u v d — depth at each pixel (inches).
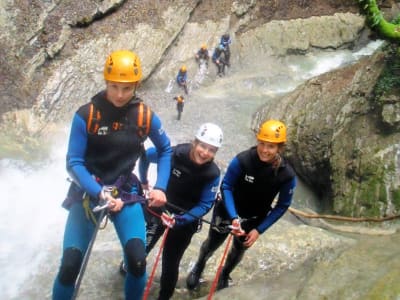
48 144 419.5
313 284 163.9
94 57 499.5
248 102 538.3
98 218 127.1
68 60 484.4
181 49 571.8
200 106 522.3
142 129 126.8
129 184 131.1
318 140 403.2
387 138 352.2
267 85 575.8
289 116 444.5
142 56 529.7
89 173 126.3
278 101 479.8
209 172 156.6
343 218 250.8
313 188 415.8
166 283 174.6
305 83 465.7
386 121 351.9
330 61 632.4
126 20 537.3
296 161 422.3
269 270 217.0
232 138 468.1
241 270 214.5
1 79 438.9
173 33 561.3
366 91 385.7
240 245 181.9
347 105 396.2
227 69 593.9
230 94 556.1
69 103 465.7
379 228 321.1
